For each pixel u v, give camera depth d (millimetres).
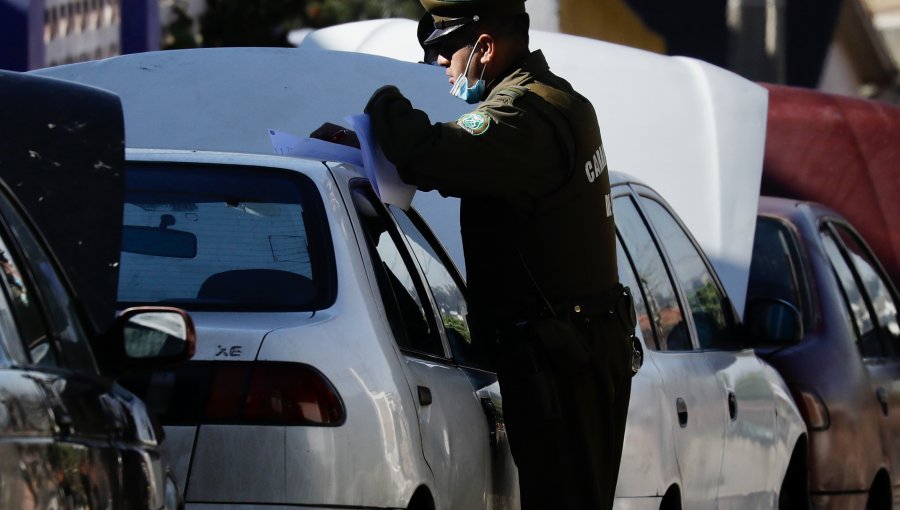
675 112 29000
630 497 18938
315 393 13484
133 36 41688
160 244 14727
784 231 29188
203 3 56531
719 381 22625
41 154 12398
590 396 16266
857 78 98188
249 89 22797
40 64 37094
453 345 16984
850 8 85375
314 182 15273
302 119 22688
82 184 12406
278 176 15305
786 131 36344
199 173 15375
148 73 22906
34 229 11305
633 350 17250
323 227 14836
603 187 16547
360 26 30469
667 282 22250
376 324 14383
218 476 13320
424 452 14516
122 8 41625
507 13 16547
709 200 28500
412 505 14586
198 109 22672
